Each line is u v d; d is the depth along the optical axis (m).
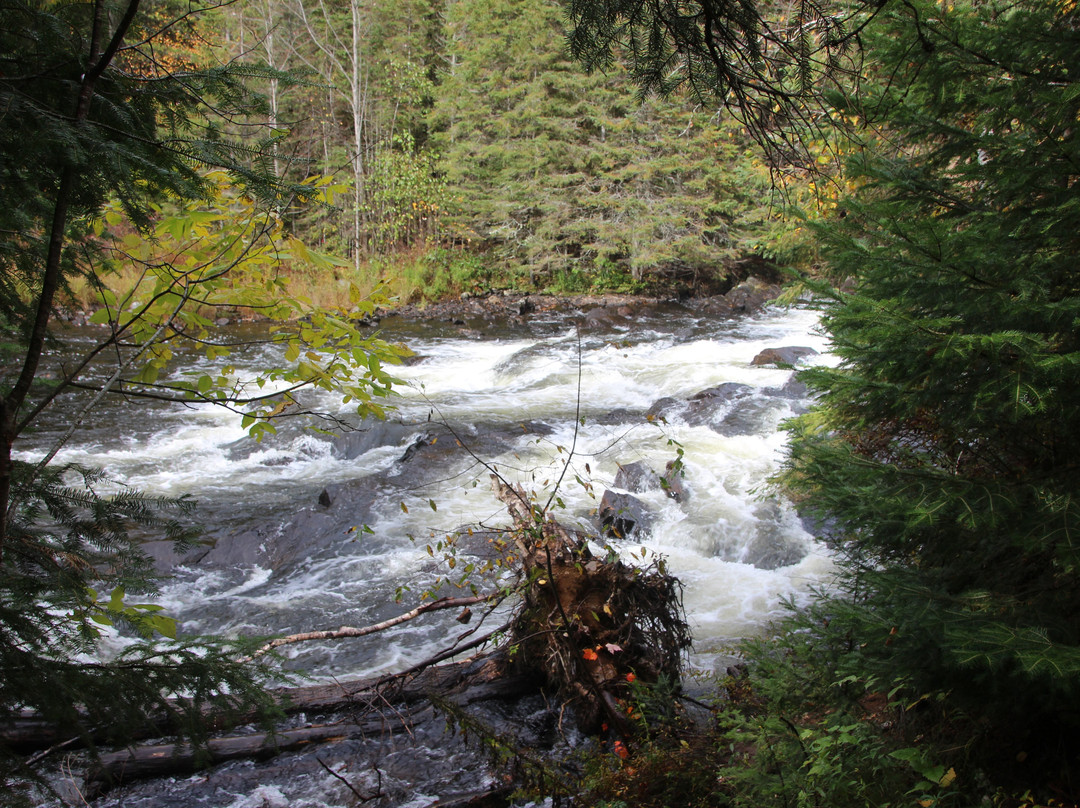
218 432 10.13
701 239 22.78
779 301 4.52
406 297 21.45
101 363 12.05
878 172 3.24
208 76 1.74
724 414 9.78
